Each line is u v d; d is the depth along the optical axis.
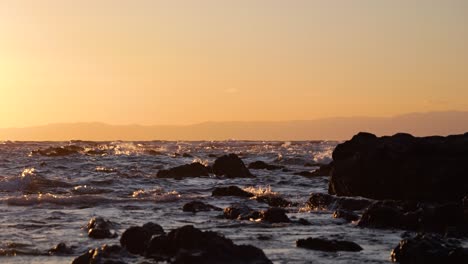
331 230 18.22
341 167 27.75
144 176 39.66
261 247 15.27
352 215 20.62
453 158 25.78
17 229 17.92
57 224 18.97
